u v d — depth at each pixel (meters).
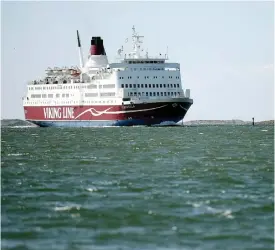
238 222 164.50
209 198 192.00
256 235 153.62
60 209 179.88
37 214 174.62
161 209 177.75
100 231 157.75
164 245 146.88
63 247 145.88
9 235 155.12
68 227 161.62
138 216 170.75
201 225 162.12
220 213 173.00
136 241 149.88
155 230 158.12
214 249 144.38
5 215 173.88
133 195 198.12
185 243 148.25
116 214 173.12
